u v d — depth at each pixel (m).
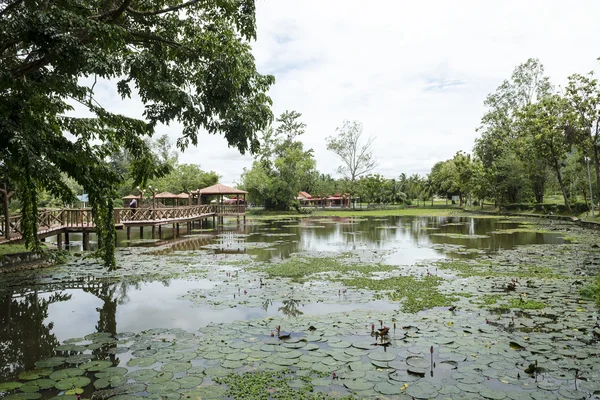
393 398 3.67
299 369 4.32
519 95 39.09
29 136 5.95
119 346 5.20
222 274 9.98
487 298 7.22
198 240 18.75
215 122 8.03
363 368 4.30
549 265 10.62
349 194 57.84
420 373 4.11
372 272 10.02
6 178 8.48
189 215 25.05
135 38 7.79
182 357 4.70
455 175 54.31
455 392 3.76
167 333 5.60
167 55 8.30
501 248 14.49
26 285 9.02
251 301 7.28
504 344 4.95
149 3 7.99
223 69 7.33
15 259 10.65
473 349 4.79
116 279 9.58
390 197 65.00
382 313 6.37
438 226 26.33
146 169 8.52
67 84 6.67
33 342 5.46
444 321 5.92
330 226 27.58
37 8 5.86
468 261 11.55
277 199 49.28
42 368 4.52
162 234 22.64
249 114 8.18
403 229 24.16
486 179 44.06
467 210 50.62
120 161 41.16
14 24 5.29
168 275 9.95
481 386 3.86
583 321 5.79
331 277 9.44
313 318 6.14
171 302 7.39
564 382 3.94
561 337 5.16
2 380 4.20
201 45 7.82
